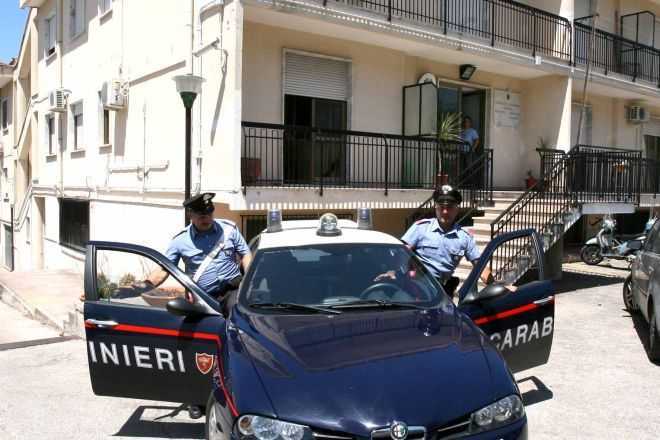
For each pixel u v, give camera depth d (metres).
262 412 2.85
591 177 10.88
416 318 3.76
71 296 11.47
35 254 19.17
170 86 10.18
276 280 4.22
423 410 2.82
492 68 12.70
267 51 9.79
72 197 15.47
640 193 12.22
